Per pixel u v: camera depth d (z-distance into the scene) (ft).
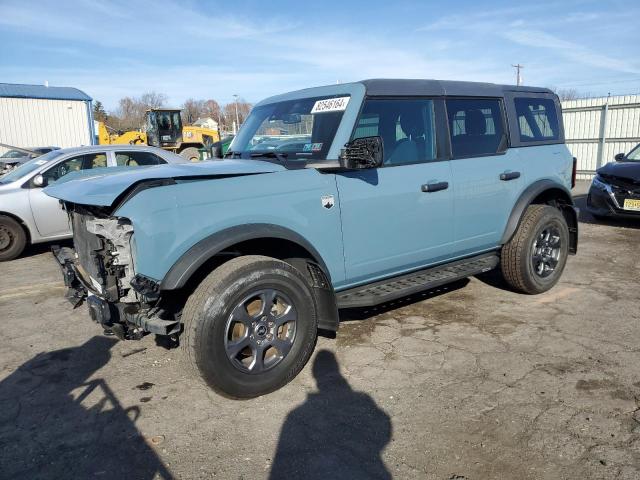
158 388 11.93
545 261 17.28
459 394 11.05
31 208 25.45
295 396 11.27
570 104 57.88
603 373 11.73
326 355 13.19
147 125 85.05
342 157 11.98
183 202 10.34
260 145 14.51
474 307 16.38
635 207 27.81
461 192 14.97
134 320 10.98
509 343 13.55
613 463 8.65
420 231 14.23
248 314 10.85
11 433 10.25
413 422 10.08
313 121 13.50
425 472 8.63
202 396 11.49
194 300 10.47
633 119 53.31
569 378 11.55
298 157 13.04
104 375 12.67
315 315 11.95
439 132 14.67
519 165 16.62
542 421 9.93
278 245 12.38
